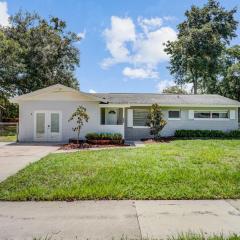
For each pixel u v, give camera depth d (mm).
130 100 22859
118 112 22547
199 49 37656
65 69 38188
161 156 11992
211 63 38062
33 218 5203
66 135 20438
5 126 32094
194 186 7172
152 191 6738
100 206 5871
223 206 5848
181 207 5789
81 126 20266
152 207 5793
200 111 22859
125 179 7785
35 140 20453
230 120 22891
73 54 38000
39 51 34281
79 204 6008
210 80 40844
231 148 14859
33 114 20484
